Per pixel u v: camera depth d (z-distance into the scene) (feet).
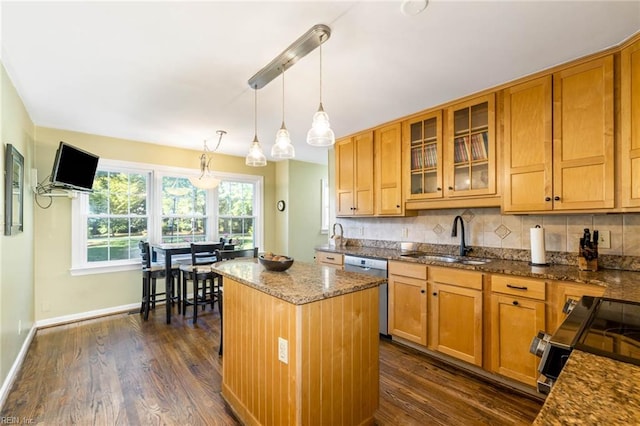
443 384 7.51
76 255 12.06
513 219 8.95
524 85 7.73
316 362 4.99
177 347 9.57
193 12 5.21
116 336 10.44
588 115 6.72
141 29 5.69
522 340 6.99
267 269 6.92
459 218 9.82
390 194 11.12
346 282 5.73
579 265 7.16
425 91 8.55
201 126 11.57
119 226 13.25
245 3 4.99
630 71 6.10
